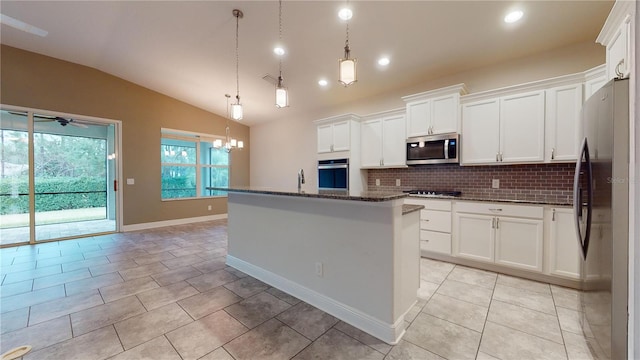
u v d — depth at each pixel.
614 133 1.31
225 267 3.11
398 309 1.78
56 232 4.66
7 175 4.01
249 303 2.24
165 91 5.42
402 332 1.81
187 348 1.66
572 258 2.45
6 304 2.21
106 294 2.40
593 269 1.55
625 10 1.53
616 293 1.32
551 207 2.54
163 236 4.66
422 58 3.39
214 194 6.57
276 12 2.86
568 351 1.61
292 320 1.98
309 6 2.71
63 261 3.31
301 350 1.64
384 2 2.53
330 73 4.06
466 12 2.54
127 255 3.57
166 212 5.62
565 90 2.62
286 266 2.45
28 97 4.03
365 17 2.76
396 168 4.26
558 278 2.54
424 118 3.54
